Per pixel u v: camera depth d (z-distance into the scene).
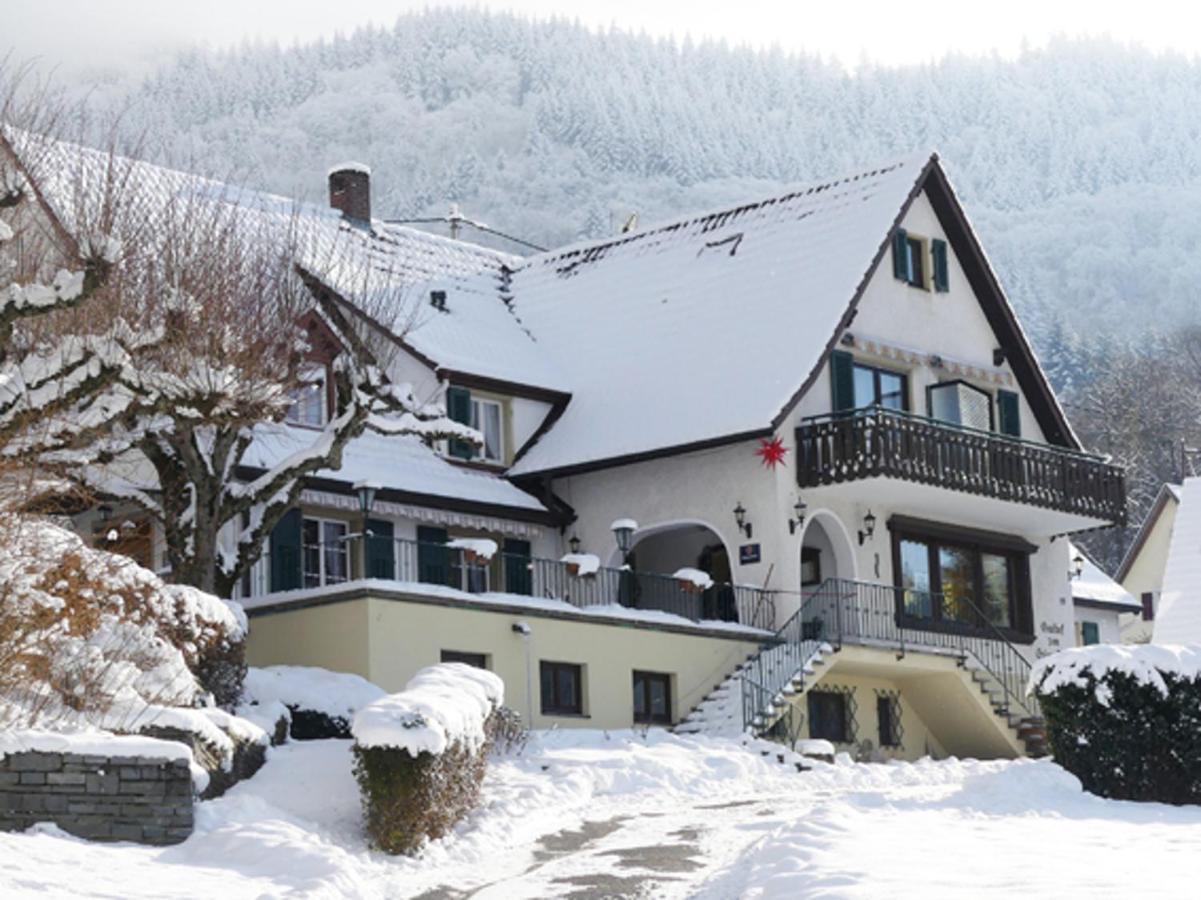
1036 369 43.16
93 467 27.80
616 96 169.75
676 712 34.00
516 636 31.58
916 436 37.69
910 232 41.59
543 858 19.61
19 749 17.94
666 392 39.00
